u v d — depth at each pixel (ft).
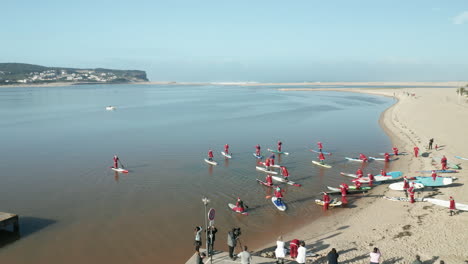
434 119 231.91
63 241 76.28
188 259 68.39
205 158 151.33
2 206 96.53
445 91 571.69
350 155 156.04
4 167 136.46
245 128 233.55
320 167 136.77
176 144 181.27
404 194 100.83
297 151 165.27
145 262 67.51
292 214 90.22
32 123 262.67
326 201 92.73
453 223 77.15
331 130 223.92
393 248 67.26
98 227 83.30
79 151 164.86
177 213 91.50
